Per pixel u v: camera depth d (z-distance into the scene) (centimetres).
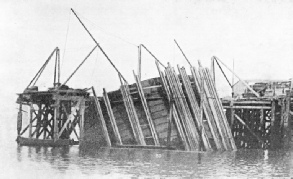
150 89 3341
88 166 2073
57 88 3297
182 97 3172
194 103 3164
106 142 3431
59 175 1769
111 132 3484
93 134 3484
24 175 1764
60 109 3494
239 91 3912
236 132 3644
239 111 3675
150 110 3334
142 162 2295
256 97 3616
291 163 2420
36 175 1770
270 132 3506
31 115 3403
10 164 2095
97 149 3127
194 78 3212
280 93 3697
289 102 3288
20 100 3556
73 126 3544
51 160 2309
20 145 3353
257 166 2248
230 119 3594
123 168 2022
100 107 3434
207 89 3247
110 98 3522
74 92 3322
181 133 3139
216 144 3177
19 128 3506
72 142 3500
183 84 3203
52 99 3288
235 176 1845
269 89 3744
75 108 3322
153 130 3250
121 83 3406
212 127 3197
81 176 1750
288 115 3275
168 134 3155
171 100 3184
